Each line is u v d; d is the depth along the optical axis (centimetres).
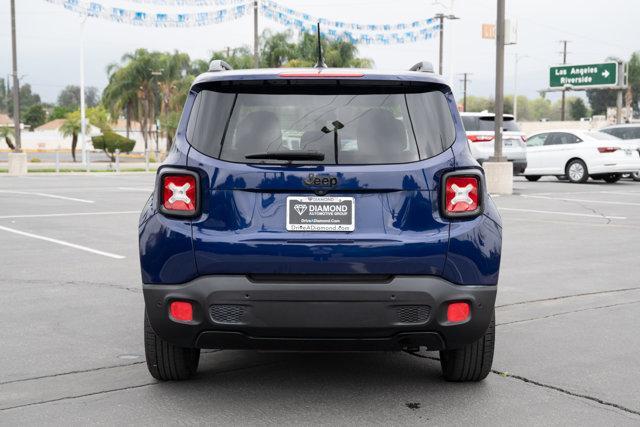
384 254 382
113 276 794
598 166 2236
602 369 479
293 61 5647
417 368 484
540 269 841
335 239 384
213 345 400
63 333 566
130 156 7244
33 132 9775
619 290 729
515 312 639
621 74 4588
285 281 383
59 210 1483
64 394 430
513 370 477
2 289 725
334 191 387
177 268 390
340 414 398
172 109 6481
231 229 388
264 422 386
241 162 392
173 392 435
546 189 2033
